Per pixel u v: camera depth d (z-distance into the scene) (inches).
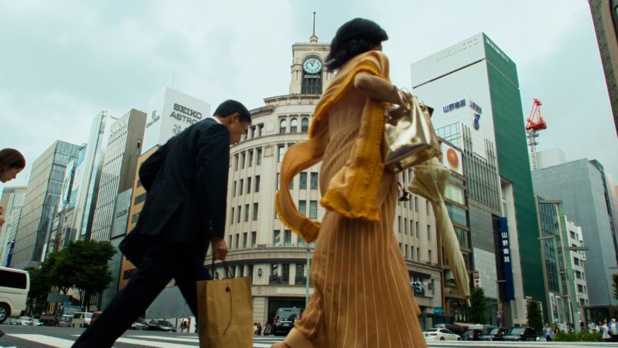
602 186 3811.5
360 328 57.4
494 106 2591.0
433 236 1774.1
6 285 638.5
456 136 2193.7
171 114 2306.8
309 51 1844.2
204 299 80.1
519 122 2805.1
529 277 2283.5
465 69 2719.0
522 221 2422.5
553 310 2440.9
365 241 61.3
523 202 2511.1
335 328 59.6
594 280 3376.0
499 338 1078.4
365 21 76.4
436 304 1652.3
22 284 656.4
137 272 82.3
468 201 2006.6
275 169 1565.0
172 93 2335.1
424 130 58.8
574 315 2256.4
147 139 2374.5
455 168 1999.3
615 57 714.8
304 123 1625.2
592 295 3361.2
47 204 3944.4
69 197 3587.6
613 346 295.1
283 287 1379.2
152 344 192.1
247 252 1459.2
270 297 1392.7
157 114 2325.3
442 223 64.6
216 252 83.6
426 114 63.1
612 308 3011.8
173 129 2299.5
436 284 1685.5
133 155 2783.0
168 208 84.6
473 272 1830.7
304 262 1405.0
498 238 2190.0
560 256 2834.6
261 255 1433.3
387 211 65.2
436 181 65.7
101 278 1790.1
